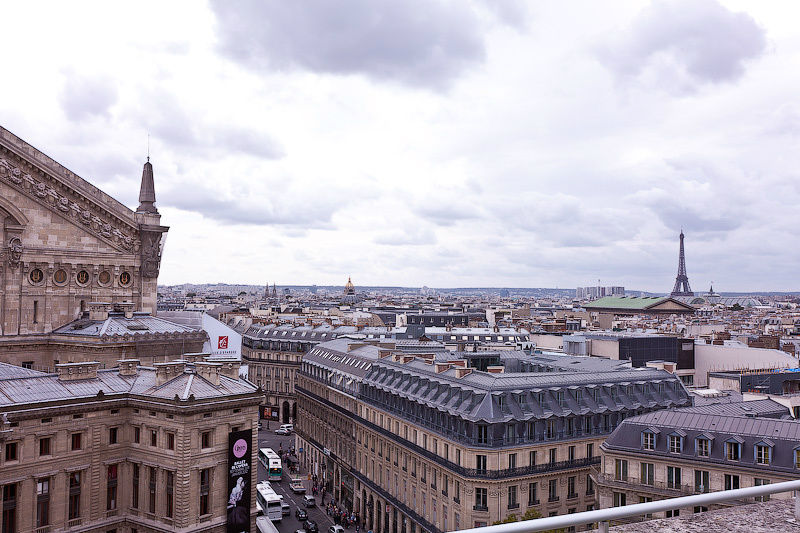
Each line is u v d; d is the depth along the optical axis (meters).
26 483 82.25
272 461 186.38
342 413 169.62
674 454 98.12
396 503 135.38
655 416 104.88
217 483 91.19
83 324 119.00
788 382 159.25
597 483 105.06
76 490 87.44
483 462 109.25
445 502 116.62
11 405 81.12
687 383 198.88
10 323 113.81
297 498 169.25
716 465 94.25
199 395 90.38
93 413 89.00
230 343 155.25
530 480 111.00
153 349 118.62
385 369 154.62
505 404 112.62
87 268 123.81
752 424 96.31
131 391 94.19
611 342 190.38
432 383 130.12
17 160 114.94
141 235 130.50
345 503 165.75
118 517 91.31
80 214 122.50
